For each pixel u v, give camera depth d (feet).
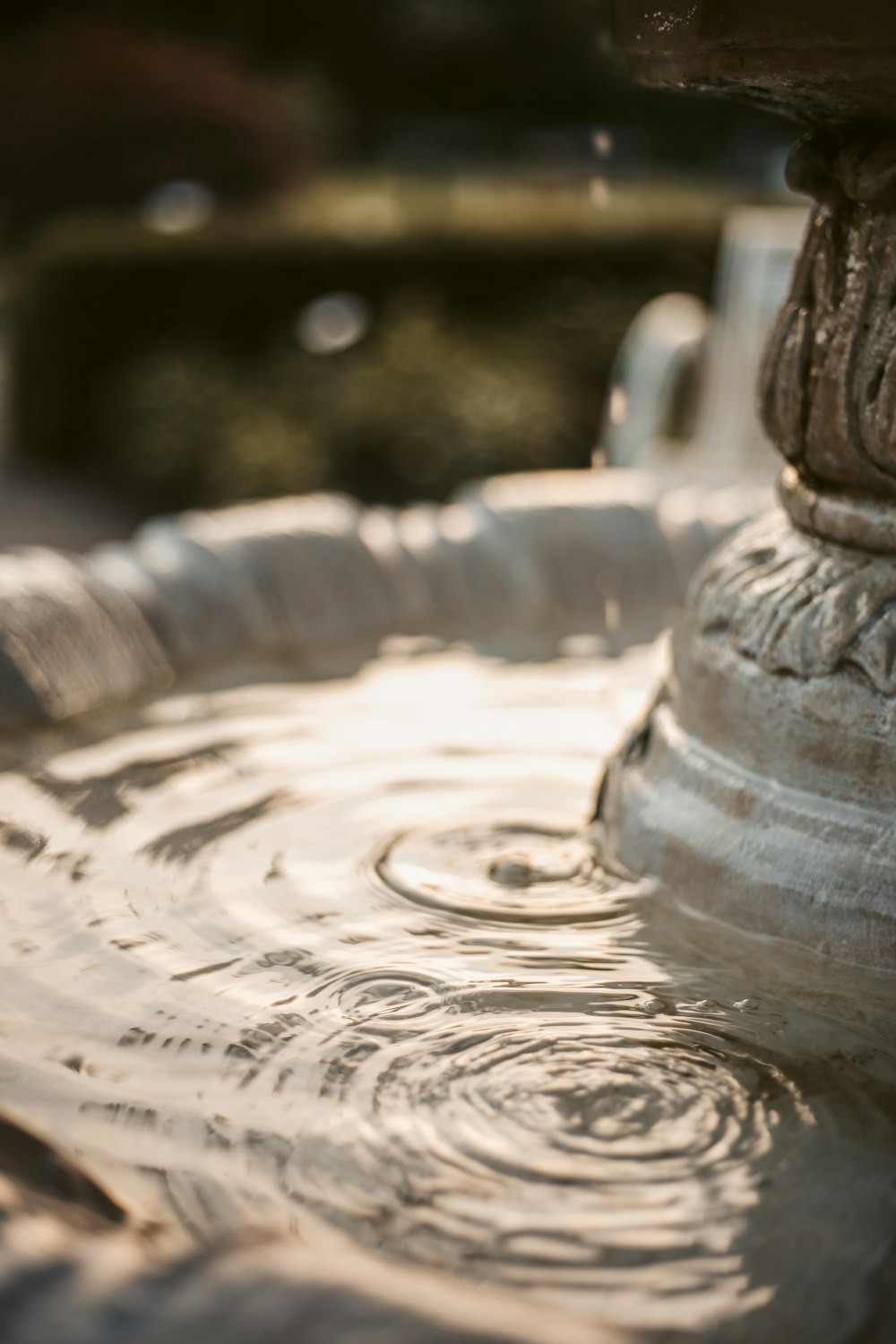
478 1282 3.83
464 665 6.47
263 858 5.24
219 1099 4.44
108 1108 4.41
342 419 14.88
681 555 7.00
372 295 17.12
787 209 20.54
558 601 6.88
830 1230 4.09
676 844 5.11
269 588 6.50
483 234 17.16
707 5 4.67
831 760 4.96
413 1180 4.27
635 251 17.34
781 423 5.09
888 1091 4.51
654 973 4.83
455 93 37.70
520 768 5.73
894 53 4.52
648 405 10.14
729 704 5.10
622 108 29.48
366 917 5.01
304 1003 4.71
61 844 5.30
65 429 16.72
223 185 28.04
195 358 15.96
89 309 16.47
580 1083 4.50
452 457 14.82
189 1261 3.19
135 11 36.19
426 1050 4.58
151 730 5.93
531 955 4.88
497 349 16.28
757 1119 4.43
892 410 4.91
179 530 6.50
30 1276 3.10
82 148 27.94
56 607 6.05
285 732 5.94
